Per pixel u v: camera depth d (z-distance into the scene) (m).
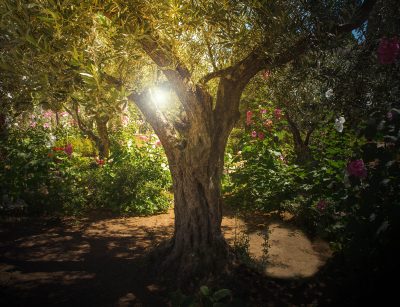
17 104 2.21
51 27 1.87
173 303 2.35
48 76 1.92
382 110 3.19
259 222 5.32
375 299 2.67
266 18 2.55
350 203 3.02
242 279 3.43
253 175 6.14
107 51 2.01
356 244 2.76
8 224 5.37
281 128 6.57
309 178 5.15
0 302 3.06
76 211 5.96
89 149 9.45
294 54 2.96
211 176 3.56
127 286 3.41
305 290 3.27
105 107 2.01
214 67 3.18
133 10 2.14
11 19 1.88
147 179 6.78
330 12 2.77
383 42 2.69
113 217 5.94
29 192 6.05
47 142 7.47
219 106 3.47
